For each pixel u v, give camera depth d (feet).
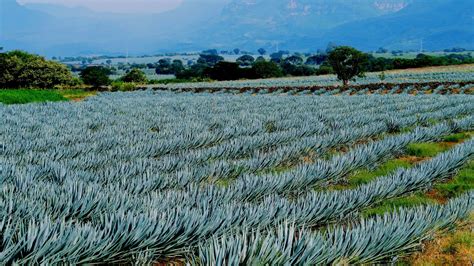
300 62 583.17
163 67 492.13
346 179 37.42
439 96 104.53
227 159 43.62
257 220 23.85
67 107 89.97
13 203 24.50
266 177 32.42
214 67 298.15
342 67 164.25
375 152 42.22
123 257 21.61
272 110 82.53
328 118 68.90
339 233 22.06
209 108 86.69
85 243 20.49
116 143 48.44
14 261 19.45
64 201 25.52
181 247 22.49
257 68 294.87
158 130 62.75
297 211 25.46
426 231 24.94
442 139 56.65
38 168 35.17
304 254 19.47
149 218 22.17
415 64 303.68
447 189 34.88
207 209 24.29
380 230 22.66
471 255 23.75
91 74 220.02
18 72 208.33
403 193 33.22
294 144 45.24
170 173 35.99
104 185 32.35
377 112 77.51
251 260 18.80
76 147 44.62
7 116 72.79
